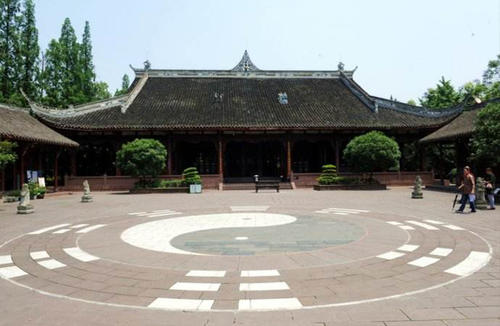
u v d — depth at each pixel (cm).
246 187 3762
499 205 1945
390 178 3891
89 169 4625
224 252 990
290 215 1711
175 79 4994
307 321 547
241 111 4159
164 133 4044
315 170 4722
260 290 688
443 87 5553
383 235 1195
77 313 591
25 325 547
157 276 784
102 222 1568
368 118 4138
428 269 805
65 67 5181
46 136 3178
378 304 610
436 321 542
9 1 4419
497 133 2117
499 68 5181
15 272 830
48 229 1402
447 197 2512
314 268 826
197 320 557
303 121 3991
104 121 3828
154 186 3447
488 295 645
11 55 4469
